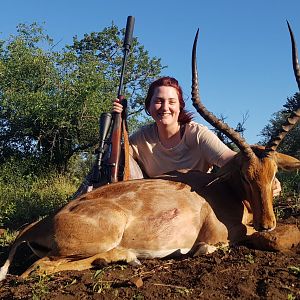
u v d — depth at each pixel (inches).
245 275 48.6
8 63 197.9
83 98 187.2
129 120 222.4
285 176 106.8
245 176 59.7
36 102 184.4
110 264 55.4
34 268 53.8
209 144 68.2
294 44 64.3
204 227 60.2
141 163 74.4
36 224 57.5
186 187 61.8
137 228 57.5
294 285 45.7
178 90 69.9
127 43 85.3
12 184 152.0
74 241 54.8
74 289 47.8
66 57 204.2
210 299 43.8
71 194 122.7
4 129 197.5
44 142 201.9
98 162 71.9
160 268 53.6
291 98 194.4
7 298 47.6
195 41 63.7
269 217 58.0
